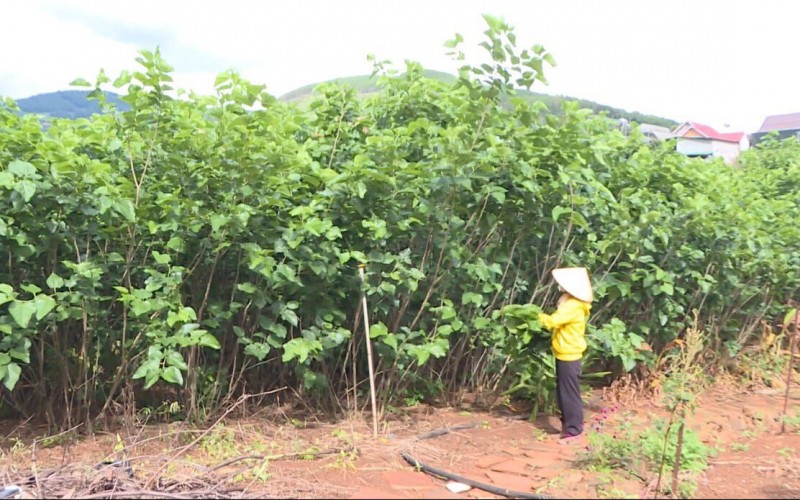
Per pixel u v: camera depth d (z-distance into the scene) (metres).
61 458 4.53
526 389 6.35
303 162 5.28
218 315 5.08
